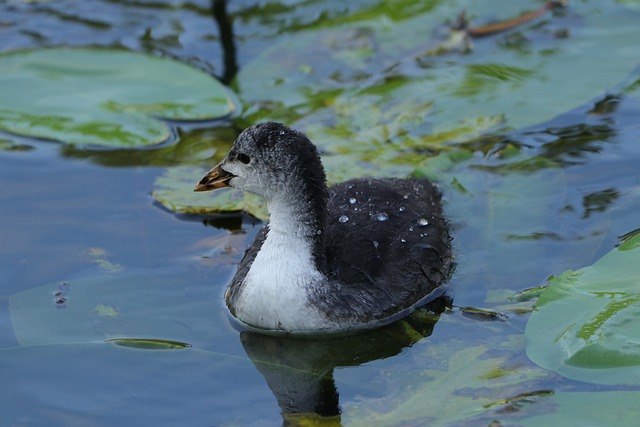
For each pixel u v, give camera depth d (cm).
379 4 1838
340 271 1121
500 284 1175
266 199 1129
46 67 1590
